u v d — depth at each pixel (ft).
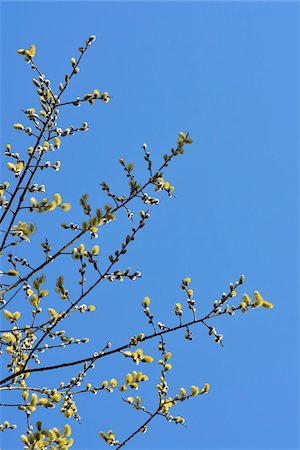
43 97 16.48
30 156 15.69
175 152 17.26
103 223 16.22
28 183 15.56
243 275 15.76
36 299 15.93
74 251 16.07
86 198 15.93
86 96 16.51
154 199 17.38
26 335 16.69
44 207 15.52
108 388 16.28
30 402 15.06
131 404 16.67
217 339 15.85
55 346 16.16
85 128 17.13
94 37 16.62
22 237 15.39
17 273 15.43
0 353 16.80
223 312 15.72
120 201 17.54
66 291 15.98
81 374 16.58
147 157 17.43
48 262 15.78
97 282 16.05
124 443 16.28
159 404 16.70
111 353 15.69
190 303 15.94
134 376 16.40
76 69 16.38
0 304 16.35
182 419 16.76
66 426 14.80
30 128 16.35
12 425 15.79
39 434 13.99
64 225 16.11
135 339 15.72
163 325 15.98
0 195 15.92
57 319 15.80
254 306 15.53
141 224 16.30
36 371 15.29
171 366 16.99
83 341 16.46
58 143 17.22
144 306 16.15
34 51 16.39
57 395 15.57
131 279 16.11
